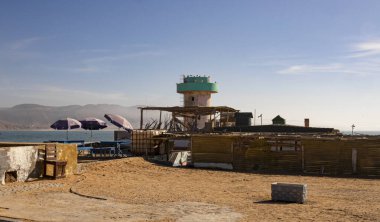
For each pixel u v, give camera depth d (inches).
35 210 492.4
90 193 634.2
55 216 461.7
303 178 956.6
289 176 999.0
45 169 779.4
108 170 977.5
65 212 486.3
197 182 844.6
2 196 587.5
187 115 2145.7
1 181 691.4
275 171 1101.1
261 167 1132.5
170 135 1379.2
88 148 1322.6
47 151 783.7
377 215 494.9
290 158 1104.8
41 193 623.8
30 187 671.8
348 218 477.1
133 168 1050.7
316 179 937.5
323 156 1066.1
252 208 535.8
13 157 716.0
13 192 622.2
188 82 2433.6
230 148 1162.0
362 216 488.7
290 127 1704.0
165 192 676.1
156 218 465.1
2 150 695.1
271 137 1131.3
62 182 741.3
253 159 1141.1
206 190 716.0
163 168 1097.4
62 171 796.0
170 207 534.9
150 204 555.8
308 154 1084.5
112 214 482.0
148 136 1366.9
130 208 522.6
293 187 585.6
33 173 757.3
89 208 515.5
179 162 1188.5
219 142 1172.5
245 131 1759.4
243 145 1153.4
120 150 1418.6
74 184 725.3
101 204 546.0
